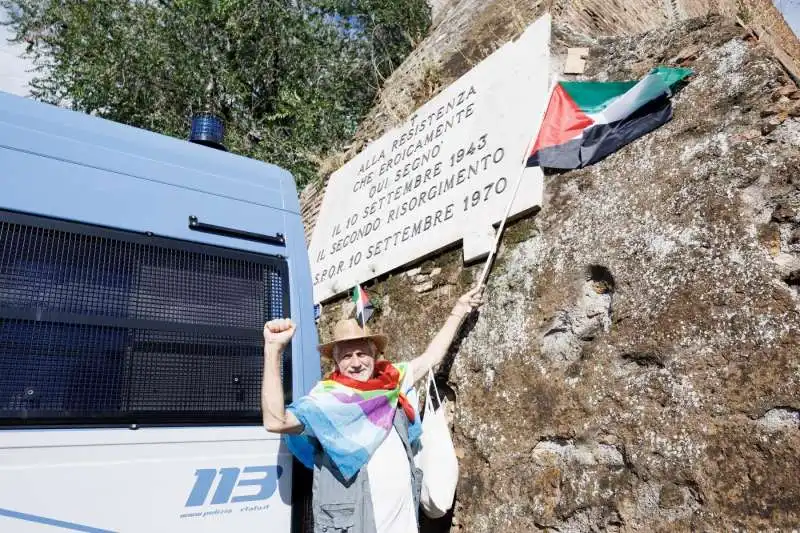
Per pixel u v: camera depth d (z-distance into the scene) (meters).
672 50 3.83
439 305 4.52
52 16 11.38
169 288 3.05
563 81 4.05
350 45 11.12
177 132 10.16
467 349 4.05
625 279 3.25
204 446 2.86
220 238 3.32
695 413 2.74
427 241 4.82
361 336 3.17
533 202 3.96
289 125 10.53
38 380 2.59
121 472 2.63
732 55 3.36
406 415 3.31
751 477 2.50
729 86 3.26
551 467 3.26
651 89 3.51
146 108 10.20
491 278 4.09
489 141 4.59
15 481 2.42
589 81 4.14
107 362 2.77
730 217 2.93
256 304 3.30
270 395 2.76
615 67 4.19
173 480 2.73
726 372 2.70
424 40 9.62
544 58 4.41
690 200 3.12
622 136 3.65
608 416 3.07
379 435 3.03
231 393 3.04
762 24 10.15
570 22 6.08
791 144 2.86
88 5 10.77
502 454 3.53
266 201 3.59
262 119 10.54
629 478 2.89
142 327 2.90
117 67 10.02
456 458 3.60
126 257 2.98
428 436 3.60
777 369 2.55
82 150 3.04
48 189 2.88
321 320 6.10
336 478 2.92
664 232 3.17
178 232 3.19
